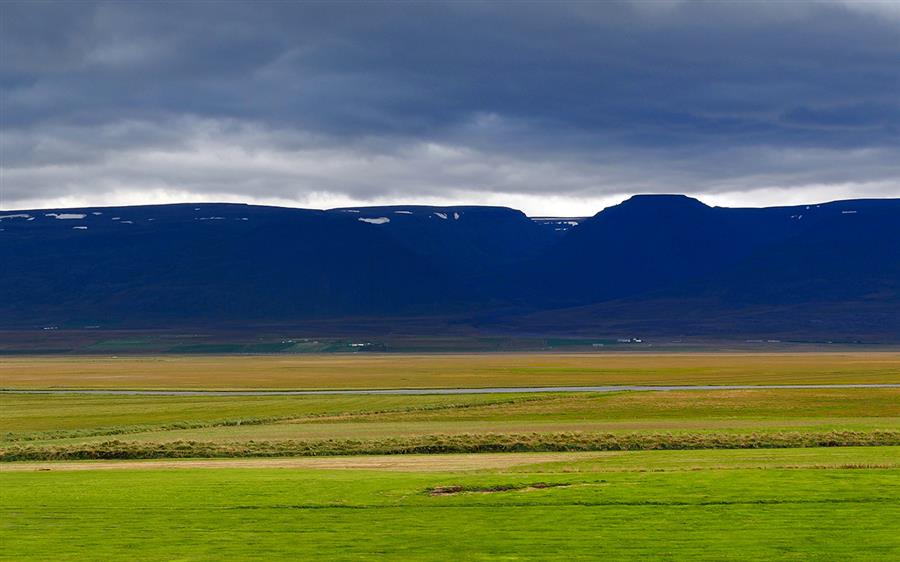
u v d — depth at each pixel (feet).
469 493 136.46
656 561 101.55
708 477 144.46
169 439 244.83
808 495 130.00
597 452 205.05
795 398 375.86
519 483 142.31
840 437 217.77
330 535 113.60
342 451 213.46
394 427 278.67
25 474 167.53
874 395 384.47
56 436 278.46
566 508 125.18
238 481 149.28
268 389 486.38
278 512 125.70
